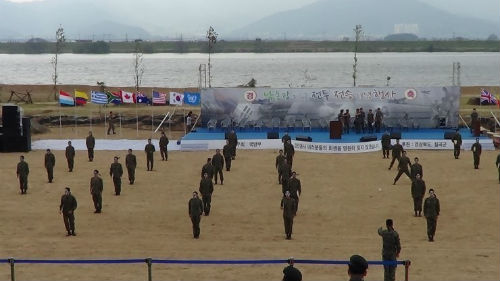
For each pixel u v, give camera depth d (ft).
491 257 69.97
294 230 85.66
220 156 115.75
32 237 81.00
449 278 61.72
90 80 505.66
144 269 65.77
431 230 78.74
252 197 106.22
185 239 80.12
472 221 89.45
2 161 140.26
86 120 202.59
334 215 94.17
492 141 154.30
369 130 167.32
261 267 66.44
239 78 513.04
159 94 182.70
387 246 58.85
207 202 93.76
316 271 65.00
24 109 221.46
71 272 64.64
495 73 604.49
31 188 112.68
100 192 95.04
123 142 164.55
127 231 84.84
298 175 124.36
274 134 158.40
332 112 173.06
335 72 606.55
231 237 81.35
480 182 115.44
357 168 130.93
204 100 174.40
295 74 568.41
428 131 170.19
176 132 191.52
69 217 81.82
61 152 151.94
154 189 112.16
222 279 61.82
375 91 172.04
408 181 117.70
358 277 26.89
